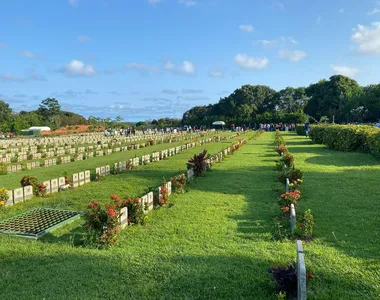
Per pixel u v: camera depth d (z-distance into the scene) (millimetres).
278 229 7488
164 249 6531
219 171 16172
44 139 44375
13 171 17641
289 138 40406
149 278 5332
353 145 22156
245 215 8727
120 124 86812
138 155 25750
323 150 24484
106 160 22641
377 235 6988
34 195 11211
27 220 8570
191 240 7039
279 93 97812
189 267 5668
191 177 13953
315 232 7289
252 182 13141
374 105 63688
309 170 15312
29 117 76500
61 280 5273
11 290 5016
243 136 48781
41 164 20000
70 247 6719
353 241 6723
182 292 4930
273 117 81875
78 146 34062
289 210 8195
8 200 10117
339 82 78875
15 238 7281
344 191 10883
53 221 8461
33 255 6289
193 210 9305
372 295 4742
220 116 92750
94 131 76812
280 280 4812
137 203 8203
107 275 5422
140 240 7125
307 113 85250
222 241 6930
